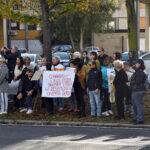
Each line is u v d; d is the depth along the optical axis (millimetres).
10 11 16250
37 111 12891
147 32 36562
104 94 12102
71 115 12180
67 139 8859
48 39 15336
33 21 16766
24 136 9195
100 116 11898
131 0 17234
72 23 37938
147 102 14094
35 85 12398
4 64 12453
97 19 37812
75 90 11969
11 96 14484
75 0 15969
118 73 11289
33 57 23453
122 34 53781
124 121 11227
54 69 12516
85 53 15000
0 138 8945
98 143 8414
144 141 8680
